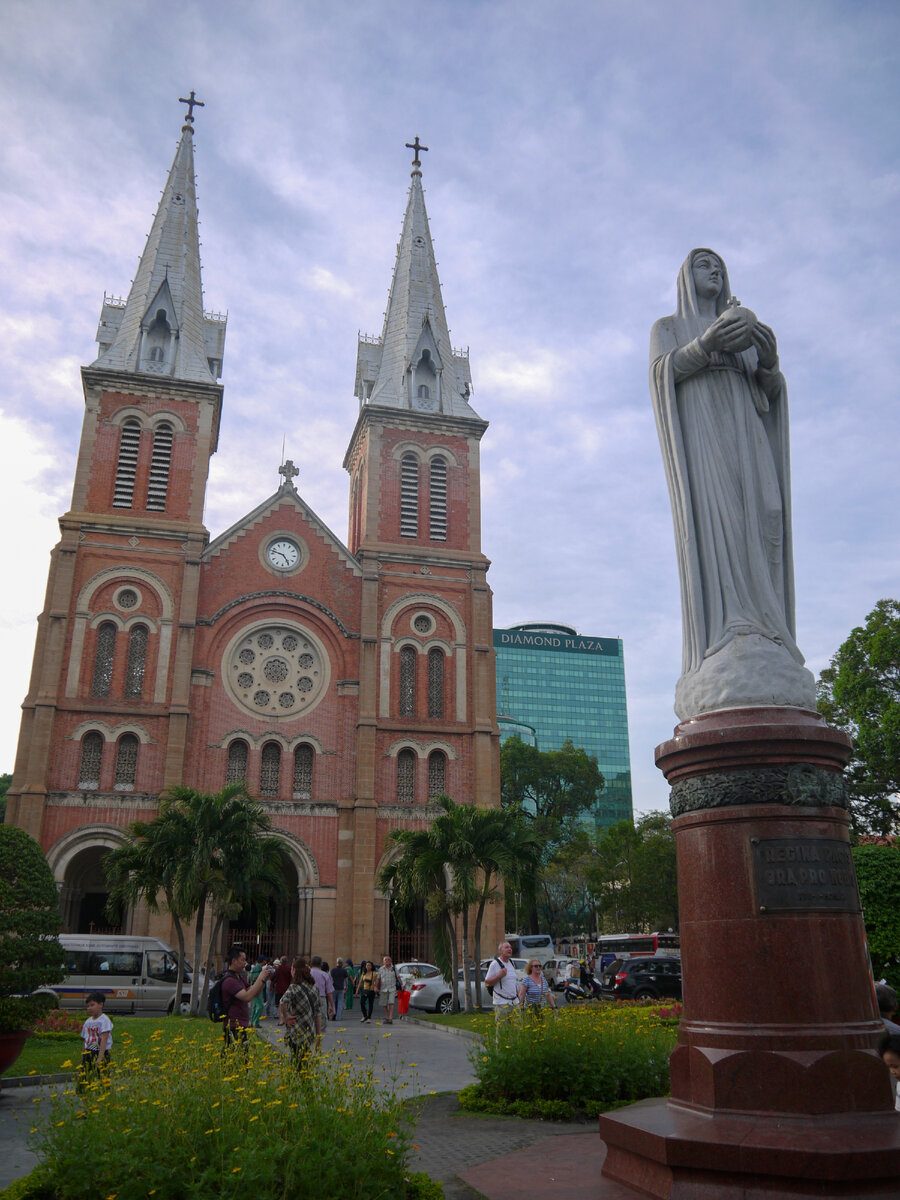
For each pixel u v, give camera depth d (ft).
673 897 205.67
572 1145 32.17
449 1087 48.62
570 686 539.70
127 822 136.05
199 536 152.87
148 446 158.20
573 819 264.11
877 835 127.85
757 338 30.68
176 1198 21.20
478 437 177.88
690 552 30.22
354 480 194.18
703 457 30.83
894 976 58.95
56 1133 24.13
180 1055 29.63
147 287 171.12
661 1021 51.65
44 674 139.33
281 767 148.05
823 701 142.00
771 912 24.08
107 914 108.37
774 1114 22.31
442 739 155.63
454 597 164.86
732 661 28.09
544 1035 42.78
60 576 145.59
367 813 145.69
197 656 148.66
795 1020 23.11
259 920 110.73
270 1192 20.97
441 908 104.22
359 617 159.33
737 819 25.25
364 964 98.89
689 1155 21.40
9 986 51.24
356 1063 56.18
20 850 56.39
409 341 184.03
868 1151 20.04
